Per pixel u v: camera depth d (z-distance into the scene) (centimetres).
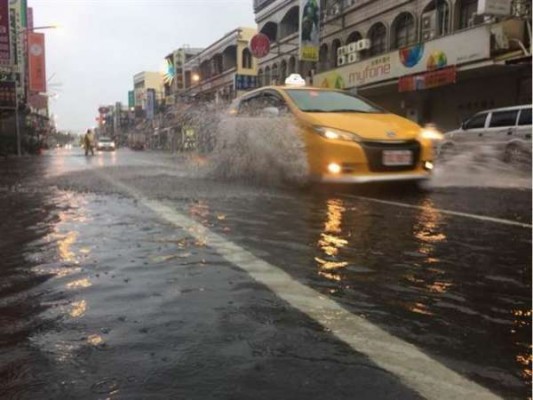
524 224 460
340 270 310
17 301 253
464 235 414
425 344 206
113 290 268
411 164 685
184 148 1290
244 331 216
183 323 224
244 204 568
